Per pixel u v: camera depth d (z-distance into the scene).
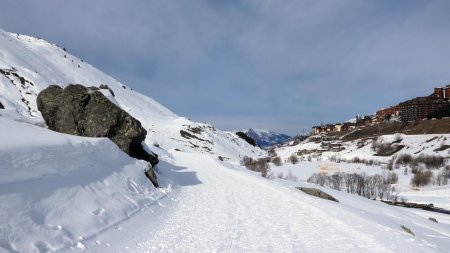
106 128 23.11
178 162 46.97
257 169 88.12
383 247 11.41
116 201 13.77
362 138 190.50
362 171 108.00
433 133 162.88
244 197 20.98
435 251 11.88
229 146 191.38
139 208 14.52
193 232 12.33
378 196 78.31
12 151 11.18
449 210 62.75
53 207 10.54
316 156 157.62
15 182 10.18
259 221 14.67
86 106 23.78
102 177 15.09
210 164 48.84
